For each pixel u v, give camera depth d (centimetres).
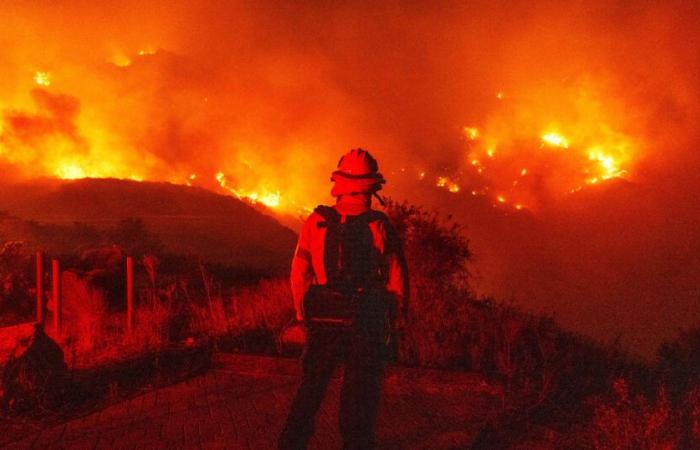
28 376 642
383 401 646
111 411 624
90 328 879
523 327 864
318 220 470
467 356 774
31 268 1269
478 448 550
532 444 558
